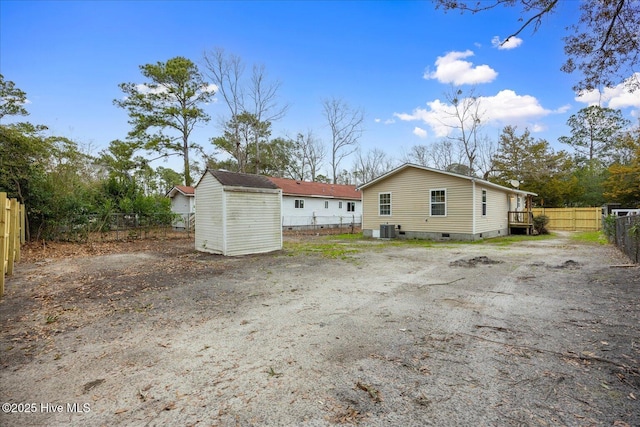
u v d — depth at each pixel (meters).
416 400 2.22
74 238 13.99
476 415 2.03
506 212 18.50
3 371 2.78
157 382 2.55
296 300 4.93
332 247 12.29
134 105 24.11
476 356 2.89
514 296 4.92
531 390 2.31
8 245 6.92
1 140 12.02
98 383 2.55
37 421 2.08
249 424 2.00
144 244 14.02
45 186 13.60
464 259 8.64
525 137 26.75
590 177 26.47
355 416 2.05
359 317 4.06
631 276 5.90
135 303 4.85
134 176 25.52
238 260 9.08
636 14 4.60
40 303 4.89
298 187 26.03
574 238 14.84
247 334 3.54
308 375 2.60
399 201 16.53
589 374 2.52
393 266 7.86
